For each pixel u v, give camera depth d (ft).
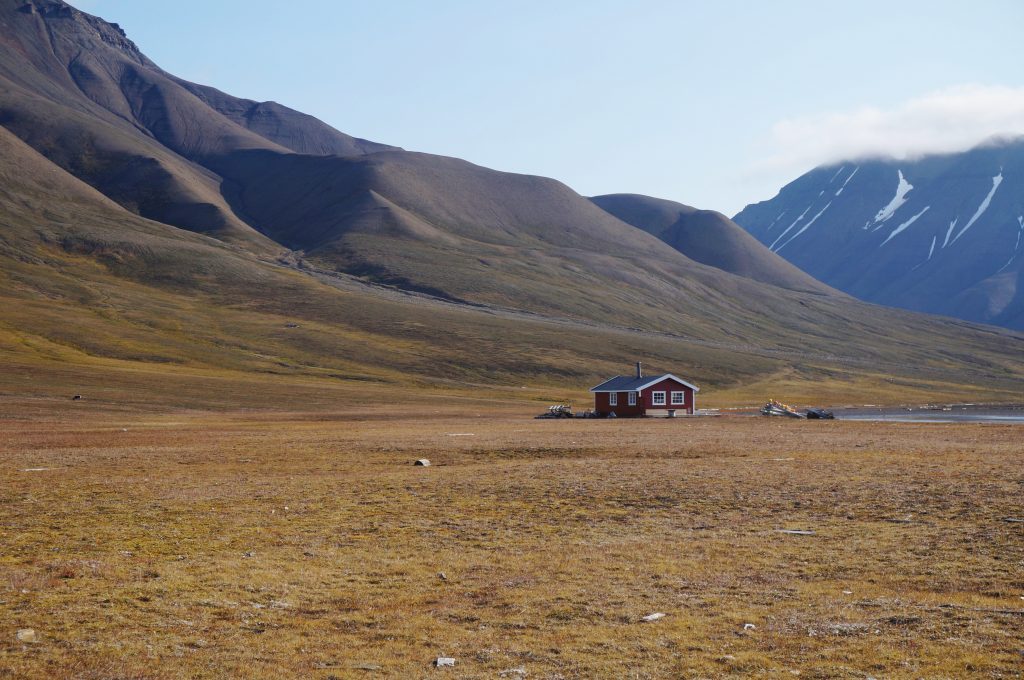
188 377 444.14
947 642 50.90
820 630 53.98
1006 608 57.26
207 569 70.95
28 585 64.64
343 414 336.70
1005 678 45.09
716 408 465.06
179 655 50.65
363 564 73.31
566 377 640.99
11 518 91.81
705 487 108.88
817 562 71.87
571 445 174.40
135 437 200.64
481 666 48.98
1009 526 81.20
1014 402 599.16
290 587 65.98
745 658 49.39
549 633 54.75
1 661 48.75
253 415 322.55
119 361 511.40
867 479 113.09
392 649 52.11
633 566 71.61
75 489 111.96
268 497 105.91
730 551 76.43
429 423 275.80
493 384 597.52
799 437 197.67
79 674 47.11
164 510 96.99
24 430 220.64
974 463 127.44
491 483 115.55
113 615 57.88
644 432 221.46
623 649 51.42
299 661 49.90
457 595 63.77
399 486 114.01
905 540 78.33
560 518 92.58
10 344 508.53
